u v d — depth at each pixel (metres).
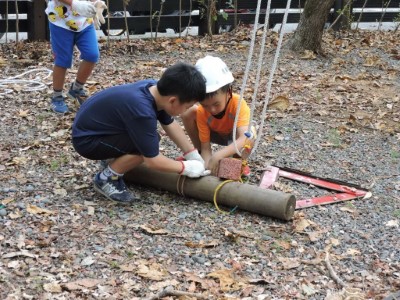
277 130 5.66
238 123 4.41
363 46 9.15
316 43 8.34
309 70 7.70
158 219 4.06
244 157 4.43
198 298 3.33
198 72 3.98
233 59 8.03
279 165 4.98
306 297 3.42
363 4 10.38
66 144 5.11
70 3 5.46
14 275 3.44
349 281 3.58
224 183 4.22
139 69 7.31
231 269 3.60
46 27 8.45
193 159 4.37
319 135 5.61
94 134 4.14
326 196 4.48
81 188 4.38
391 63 8.32
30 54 7.68
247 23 9.79
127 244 3.78
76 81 5.94
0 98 6.11
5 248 3.66
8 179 4.46
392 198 4.54
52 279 3.42
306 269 3.66
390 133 5.75
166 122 4.35
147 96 4.02
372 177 4.87
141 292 3.38
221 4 9.49
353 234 4.04
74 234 3.83
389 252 3.88
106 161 4.38
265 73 7.43
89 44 5.75
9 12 8.40
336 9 10.01
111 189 4.21
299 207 4.30
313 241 3.92
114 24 8.93
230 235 3.87
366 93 6.90
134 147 4.15
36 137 5.26
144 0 8.97
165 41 8.78
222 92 4.20
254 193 4.12
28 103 6.01
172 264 3.62
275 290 3.46
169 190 4.36
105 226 3.94
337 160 5.14
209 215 4.15
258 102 6.37
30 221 3.94
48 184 4.43
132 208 4.18
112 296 3.32
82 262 3.58
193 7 9.34
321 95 6.70
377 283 3.58
